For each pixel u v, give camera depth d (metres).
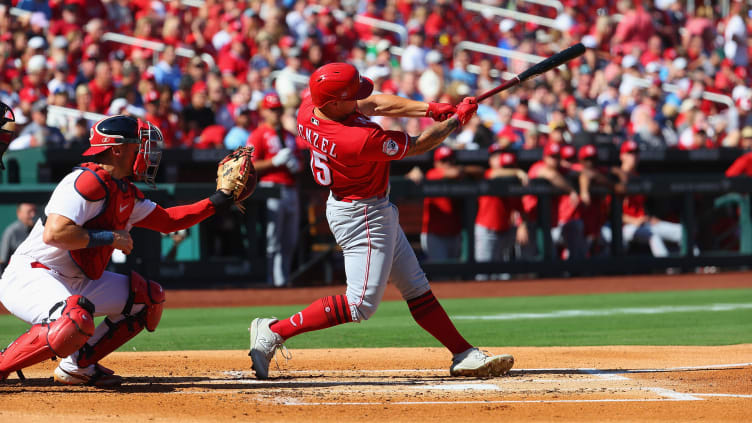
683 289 40.28
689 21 68.31
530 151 45.62
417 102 17.00
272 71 49.00
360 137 15.44
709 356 20.84
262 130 38.66
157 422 12.84
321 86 15.33
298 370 18.70
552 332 26.02
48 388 15.82
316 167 16.30
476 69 58.12
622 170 45.44
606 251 46.81
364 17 61.81
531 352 21.67
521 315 30.78
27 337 14.15
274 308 33.22
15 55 46.84
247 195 16.59
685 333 25.67
